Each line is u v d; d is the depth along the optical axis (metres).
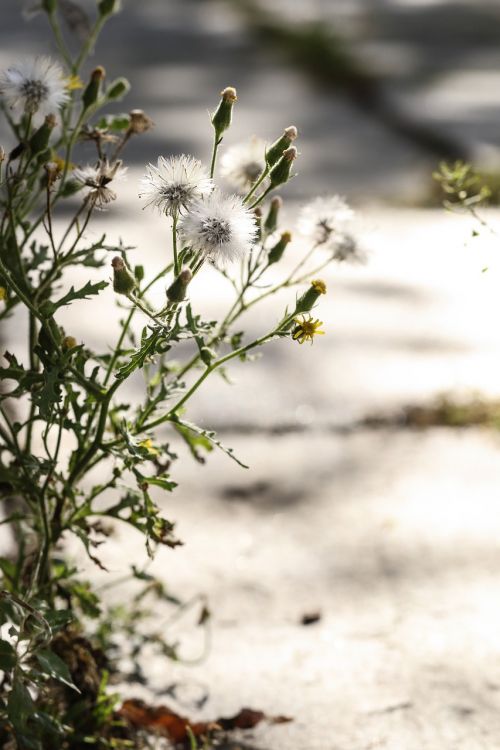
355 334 5.91
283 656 3.29
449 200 8.32
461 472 4.46
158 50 16.42
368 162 9.90
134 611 3.32
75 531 2.63
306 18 19.27
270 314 6.16
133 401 4.79
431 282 6.78
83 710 2.87
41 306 2.61
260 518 4.08
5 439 2.66
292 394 5.16
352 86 13.35
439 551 3.88
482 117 11.16
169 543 2.51
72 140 2.75
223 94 2.40
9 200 2.56
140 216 7.71
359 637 3.39
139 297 2.39
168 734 2.96
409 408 5.04
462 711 3.05
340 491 4.30
